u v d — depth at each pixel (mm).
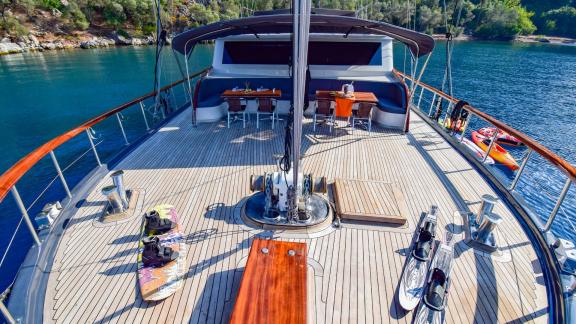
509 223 3590
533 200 8445
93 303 2531
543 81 23250
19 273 2773
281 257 2553
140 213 3680
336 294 2645
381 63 7625
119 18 47250
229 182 4410
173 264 2869
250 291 2230
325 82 7566
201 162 5039
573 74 26156
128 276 2795
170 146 5676
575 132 13617
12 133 12203
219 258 2996
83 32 44844
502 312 2518
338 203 3760
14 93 18000
